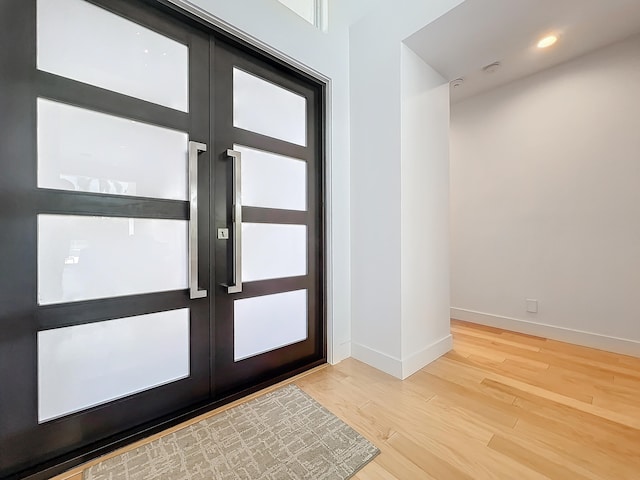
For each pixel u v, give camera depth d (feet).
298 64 6.28
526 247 9.02
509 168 9.35
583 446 4.12
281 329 6.46
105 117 4.24
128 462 3.87
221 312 5.46
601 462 3.82
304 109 6.88
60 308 3.89
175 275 4.92
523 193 9.06
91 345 4.14
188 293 5.05
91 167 4.12
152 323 4.68
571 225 8.17
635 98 7.14
